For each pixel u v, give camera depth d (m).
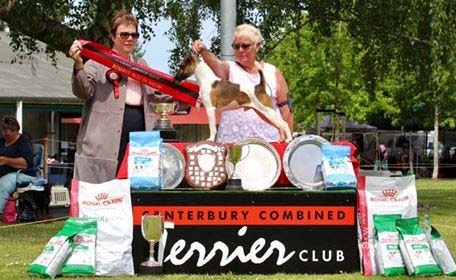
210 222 5.20
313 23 16.67
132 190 5.21
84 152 5.62
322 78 35.06
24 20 13.28
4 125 10.85
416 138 38.19
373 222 5.25
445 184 25.73
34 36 13.59
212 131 5.57
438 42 12.98
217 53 16.95
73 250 5.12
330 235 5.25
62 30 13.37
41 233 8.82
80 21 13.66
